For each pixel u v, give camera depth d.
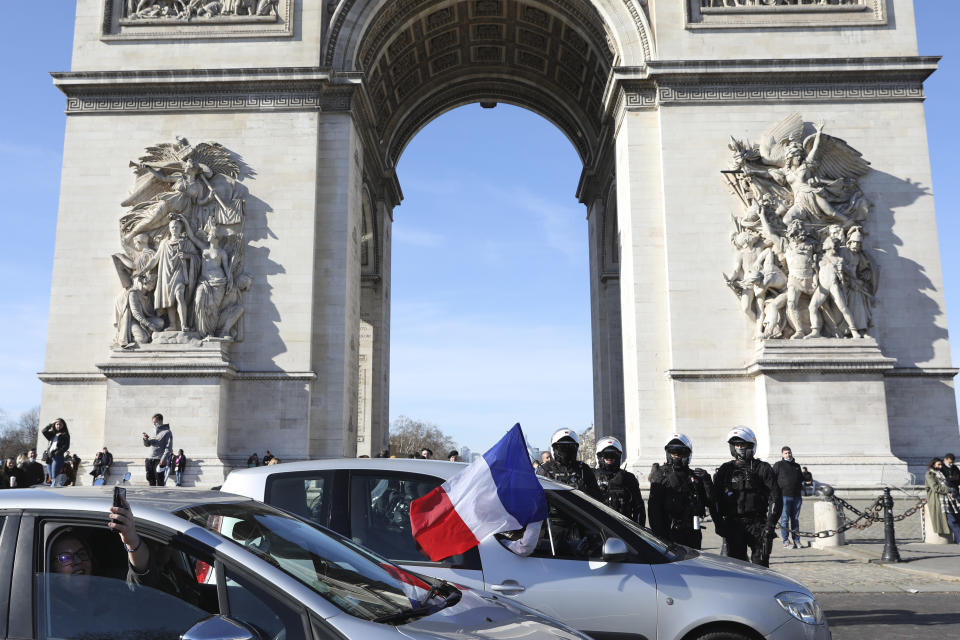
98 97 41.56
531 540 10.24
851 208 39.22
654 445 38.69
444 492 10.22
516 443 10.29
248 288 39.78
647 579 10.18
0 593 6.69
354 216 43.06
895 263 39.25
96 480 34.50
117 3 42.84
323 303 40.59
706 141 40.56
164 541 6.75
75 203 40.56
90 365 39.19
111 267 40.00
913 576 22.12
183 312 38.53
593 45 46.50
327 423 39.62
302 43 42.09
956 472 31.25
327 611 6.33
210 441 37.28
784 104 40.78
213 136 41.12
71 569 6.83
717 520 15.65
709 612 9.92
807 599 10.33
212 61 41.97
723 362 38.72
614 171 49.97
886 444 36.78
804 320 38.31
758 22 41.56
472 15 49.78
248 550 6.75
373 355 54.88
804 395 37.22
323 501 10.97
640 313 39.94
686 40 41.50
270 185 40.62
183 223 39.53
